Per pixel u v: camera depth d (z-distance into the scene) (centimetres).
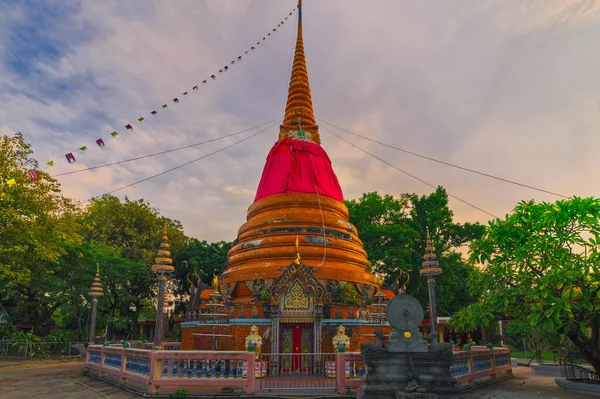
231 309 2622
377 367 1451
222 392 1817
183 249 6200
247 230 3244
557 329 1856
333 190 3441
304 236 2970
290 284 2475
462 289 5381
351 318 2608
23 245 3416
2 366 3303
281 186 3312
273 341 2375
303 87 3953
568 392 2005
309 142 3516
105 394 1906
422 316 1497
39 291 4419
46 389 2072
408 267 4884
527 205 2017
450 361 1444
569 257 1775
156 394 1788
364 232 5194
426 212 5634
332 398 1753
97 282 3428
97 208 5962
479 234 6028
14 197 3322
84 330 5178
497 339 4519
